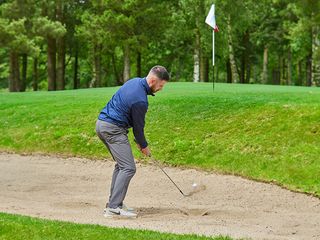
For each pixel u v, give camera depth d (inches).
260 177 437.4
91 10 1694.1
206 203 380.2
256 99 616.1
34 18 1389.0
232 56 1599.4
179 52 1859.0
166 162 496.1
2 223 247.1
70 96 802.2
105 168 502.3
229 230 279.3
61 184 444.5
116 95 311.0
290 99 610.2
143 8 1498.5
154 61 2055.9
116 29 1510.8
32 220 260.5
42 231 239.0
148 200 385.4
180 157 499.2
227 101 612.1
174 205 367.2
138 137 308.2
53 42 1642.5
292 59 2155.5
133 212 319.6
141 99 304.5
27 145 581.9
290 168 437.1
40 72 2361.0
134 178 458.9
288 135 490.3
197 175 459.8
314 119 508.4
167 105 620.1
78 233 239.1
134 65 2267.5
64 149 559.2
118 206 311.0
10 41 1243.2
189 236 247.4
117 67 2299.5
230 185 426.9
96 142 560.4
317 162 436.8
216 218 318.0
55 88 1695.4
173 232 266.7
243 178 442.3
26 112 682.2
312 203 378.0
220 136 520.7
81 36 1620.3
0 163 529.7
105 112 311.1
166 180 451.2
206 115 573.3
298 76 2268.7
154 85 309.3
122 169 310.8
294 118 518.3
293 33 1425.9
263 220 315.9
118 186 310.2
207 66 1966.0
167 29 1594.5
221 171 462.3
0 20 1238.3
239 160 470.0
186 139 526.9
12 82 1536.7
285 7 1731.1
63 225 252.4
